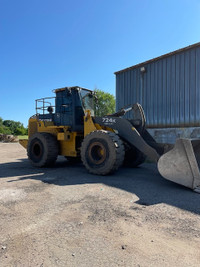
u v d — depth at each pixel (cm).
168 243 209
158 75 920
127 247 202
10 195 364
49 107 715
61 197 351
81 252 195
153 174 543
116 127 558
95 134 537
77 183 446
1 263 180
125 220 261
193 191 381
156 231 233
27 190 394
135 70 1013
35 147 706
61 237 222
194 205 310
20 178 502
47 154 656
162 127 902
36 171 601
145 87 970
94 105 746
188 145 394
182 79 832
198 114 779
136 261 181
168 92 880
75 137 661
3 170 623
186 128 818
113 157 502
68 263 179
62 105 663
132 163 644
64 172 579
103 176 518
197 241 212
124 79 1064
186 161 397
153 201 329
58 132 686
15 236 225
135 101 1014
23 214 282
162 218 266
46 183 448
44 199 341
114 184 435
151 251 195
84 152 561
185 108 822
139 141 515
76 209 297
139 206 307
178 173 407
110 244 208
